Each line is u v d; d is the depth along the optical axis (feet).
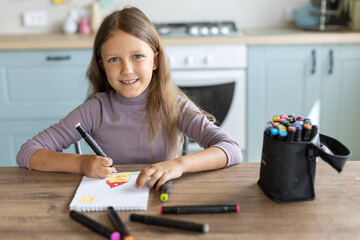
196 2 10.01
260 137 8.83
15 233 2.63
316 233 2.56
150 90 4.48
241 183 3.30
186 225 2.60
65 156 3.67
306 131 2.91
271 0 9.98
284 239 2.49
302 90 8.62
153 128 4.46
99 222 2.76
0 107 8.74
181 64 8.45
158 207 2.93
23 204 3.02
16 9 10.01
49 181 3.43
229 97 8.61
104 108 4.55
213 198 3.04
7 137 8.93
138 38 4.01
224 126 8.78
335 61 8.48
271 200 3.00
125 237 2.50
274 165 2.96
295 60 8.46
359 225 2.64
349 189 3.15
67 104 8.74
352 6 9.26
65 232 2.64
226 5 10.02
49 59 8.46
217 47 8.38
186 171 3.43
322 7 9.14
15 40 8.48
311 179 2.95
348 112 8.75
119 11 4.20
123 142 4.54
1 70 8.55
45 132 4.33
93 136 4.66
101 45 4.14
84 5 10.03
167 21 10.11
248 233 2.56
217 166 3.60
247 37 8.28
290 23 10.11
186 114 4.49
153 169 3.28
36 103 8.73
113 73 4.10
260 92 8.60
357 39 8.30
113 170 3.50
